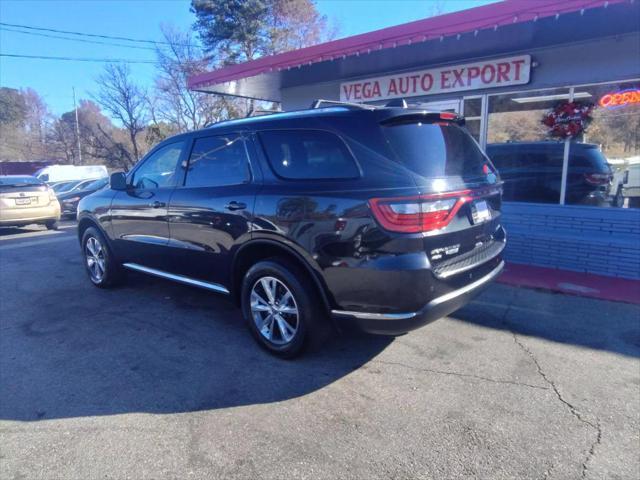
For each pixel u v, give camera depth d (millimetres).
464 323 4496
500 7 5223
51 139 49469
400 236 2951
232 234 3855
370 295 3090
